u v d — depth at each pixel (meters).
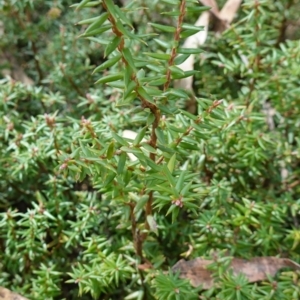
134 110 0.32
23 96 0.50
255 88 0.48
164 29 0.31
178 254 0.42
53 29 0.59
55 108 0.51
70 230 0.42
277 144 0.44
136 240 0.37
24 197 0.46
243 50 0.48
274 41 0.52
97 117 0.47
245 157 0.42
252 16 0.46
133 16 0.56
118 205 0.41
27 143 0.43
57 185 0.42
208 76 0.51
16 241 0.40
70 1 0.60
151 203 0.34
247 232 0.40
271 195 0.43
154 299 0.39
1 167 0.43
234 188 0.43
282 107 0.46
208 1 0.56
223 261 0.37
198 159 0.42
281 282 0.36
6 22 0.57
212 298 0.36
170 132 0.34
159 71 0.32
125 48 0.28
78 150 0.31
